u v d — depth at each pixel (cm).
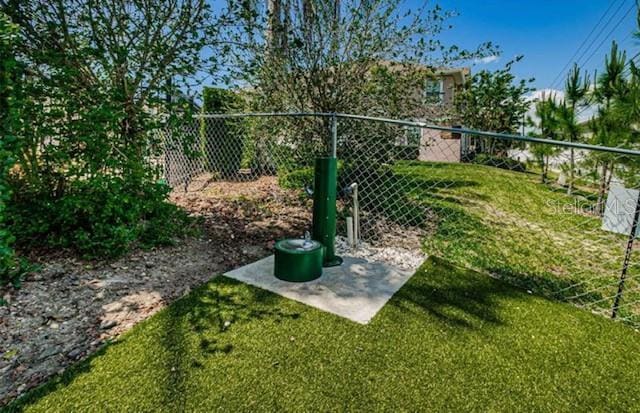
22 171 280
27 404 132
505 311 215
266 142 535
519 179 820
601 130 497
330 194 263
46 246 266
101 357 159
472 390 147
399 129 461
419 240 350
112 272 245
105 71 327
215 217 397
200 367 154
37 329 177
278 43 404
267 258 286
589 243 379
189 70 339
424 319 201
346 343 175
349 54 401
